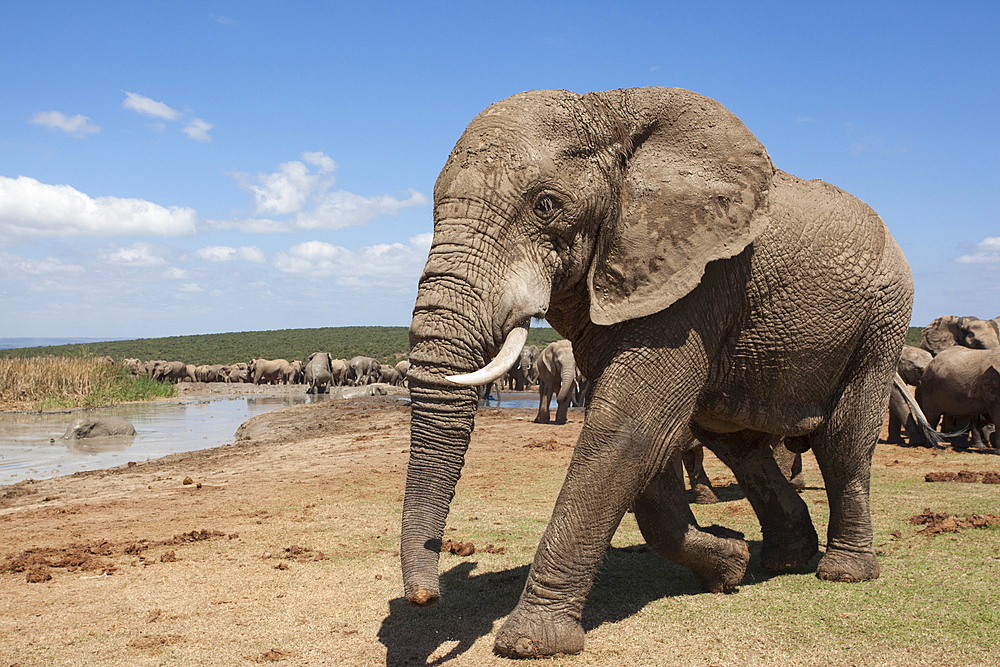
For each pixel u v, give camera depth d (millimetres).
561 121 4578
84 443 19734
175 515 9336
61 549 7512
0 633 5004
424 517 4059
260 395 45000
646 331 4711
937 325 23609
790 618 4910
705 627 4789
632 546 7172
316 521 8695
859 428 5926
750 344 5273
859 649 4332
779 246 5230
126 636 4914
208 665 4395
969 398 14344
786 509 6309
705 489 9539
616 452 4625
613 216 4719
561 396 20172
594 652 4434
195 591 5949
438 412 4133
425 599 3748
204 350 101125
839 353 5703
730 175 4809
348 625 5047
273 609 5434
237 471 13289
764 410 5555
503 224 4332
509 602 5391
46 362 35344
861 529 5930
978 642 4359
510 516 8641
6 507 10367
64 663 4457
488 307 4219
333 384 54438
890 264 5910
